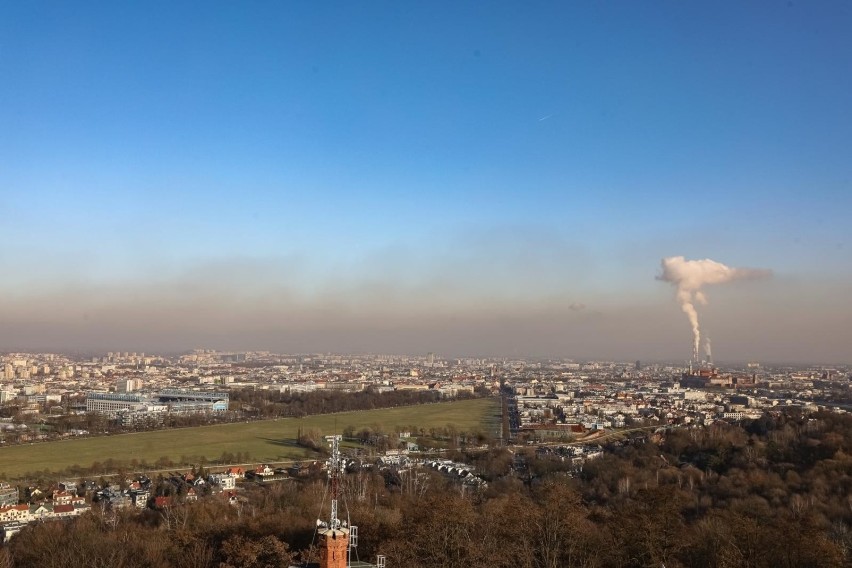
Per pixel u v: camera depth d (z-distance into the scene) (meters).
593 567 174.62
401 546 175.25
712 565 174.50
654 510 186.38
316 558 163.88
